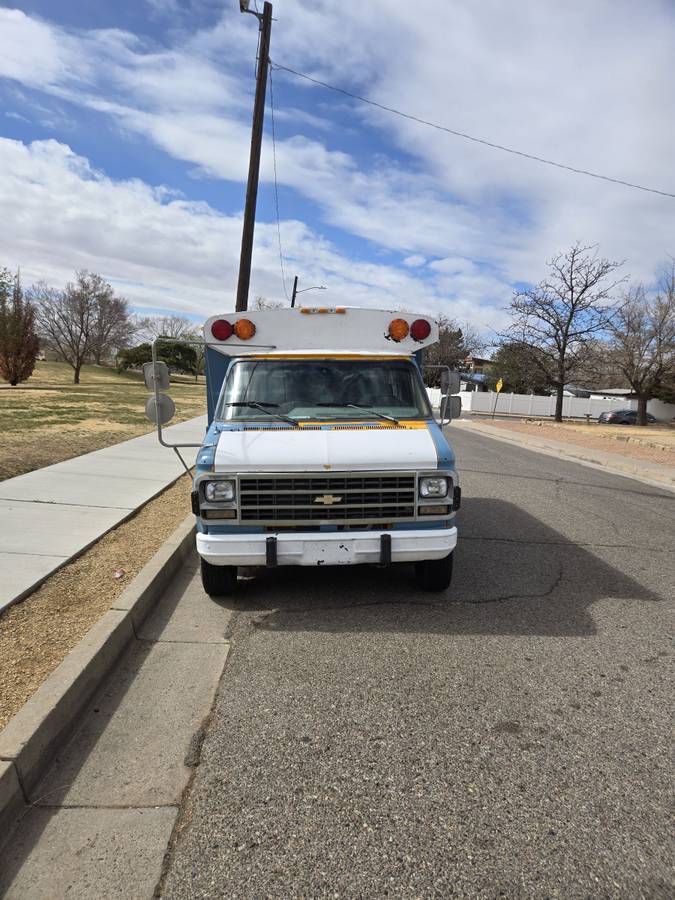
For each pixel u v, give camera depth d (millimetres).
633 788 2693
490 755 2912
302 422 4746
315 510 4227
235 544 4191
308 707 3314
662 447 18594
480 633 4285
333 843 2355
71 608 4223
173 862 2266
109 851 2314
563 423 34000
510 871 2229
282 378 5176
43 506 6918
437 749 2953
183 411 24891
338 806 2561
